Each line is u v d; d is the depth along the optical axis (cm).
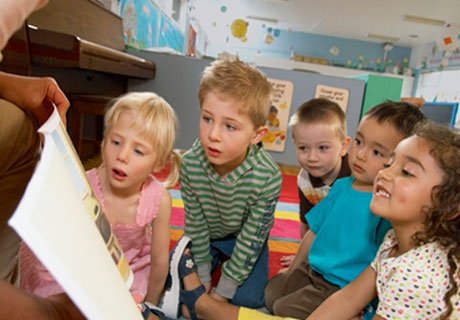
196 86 242
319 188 117
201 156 92
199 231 98
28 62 99
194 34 509
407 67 659
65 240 27
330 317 74
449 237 62
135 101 80
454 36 498
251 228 93
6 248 63
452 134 66
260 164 90
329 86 244
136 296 77
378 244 82
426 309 62
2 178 60
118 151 76
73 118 164
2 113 55
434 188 63
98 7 200
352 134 247
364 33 598
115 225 83
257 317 81
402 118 84
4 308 36
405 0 400
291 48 658
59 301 42
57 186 29
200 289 86
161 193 84
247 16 582
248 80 83
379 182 69
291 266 102
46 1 39
